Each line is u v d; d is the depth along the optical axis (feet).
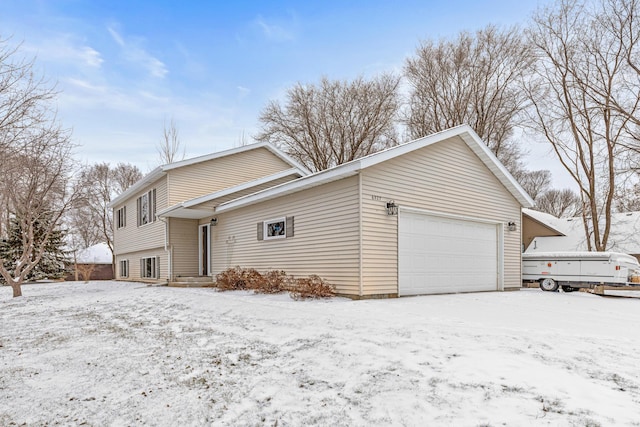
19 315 29.01
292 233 35.83
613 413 9.38
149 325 22.67
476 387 11.18
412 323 18.97
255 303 27.45
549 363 12.85
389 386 11.62
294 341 16.88
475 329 17.53
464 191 38.60
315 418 10.13
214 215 48.88
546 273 42.88
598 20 59.41
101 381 13.35
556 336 16.20
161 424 10.11
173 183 49.88
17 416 10.74
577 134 66.44
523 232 78.54
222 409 10.89
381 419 9.85
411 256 33.04
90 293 43.68
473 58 76.89
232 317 23.32
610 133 63.00
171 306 29.35
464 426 9.21
